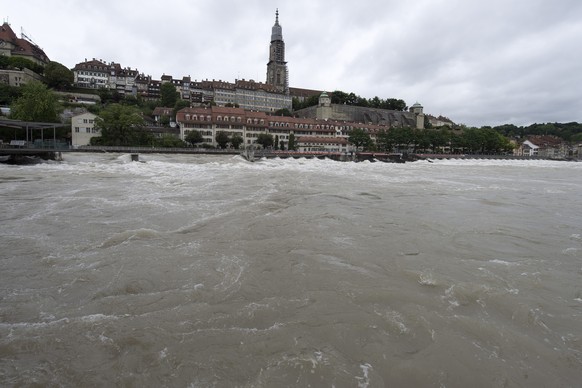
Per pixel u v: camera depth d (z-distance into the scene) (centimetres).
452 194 2517
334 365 534
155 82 16925
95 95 13025
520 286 860
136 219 1400
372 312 697
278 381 497
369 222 1498
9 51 12519
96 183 2477
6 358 541
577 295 826
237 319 659
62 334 603
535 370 546
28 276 840
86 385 487
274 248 1084
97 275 848
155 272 870
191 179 2839
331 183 3008
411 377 517
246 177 3147
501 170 6644
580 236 1379
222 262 948
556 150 19700
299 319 663
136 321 647
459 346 593
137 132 8731
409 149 13188
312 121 12494
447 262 1020
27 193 1995
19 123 5188
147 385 488
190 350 564
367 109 17162
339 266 948
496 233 1385
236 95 16988
